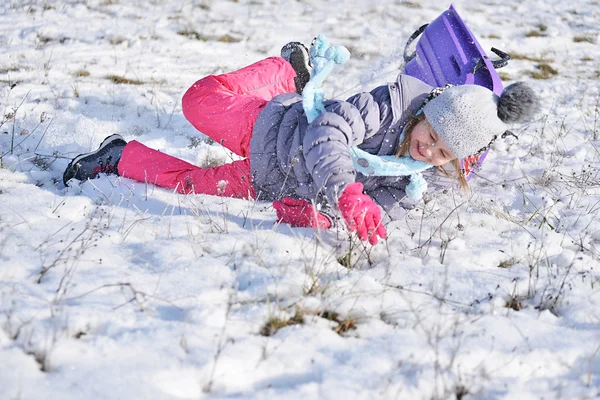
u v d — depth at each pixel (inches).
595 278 138.2
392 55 333.7
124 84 265.7
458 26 188.5
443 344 110.0
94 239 132.6
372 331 113.0
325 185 136.3
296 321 113.3
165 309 111.3
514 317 121.2
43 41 309.3
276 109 159.5
